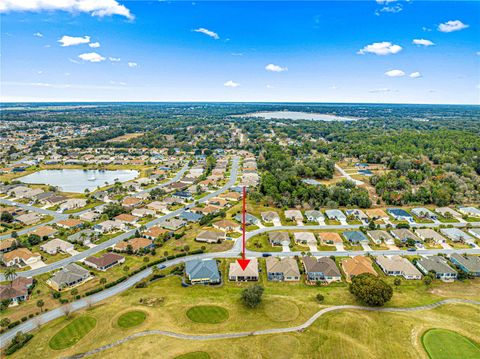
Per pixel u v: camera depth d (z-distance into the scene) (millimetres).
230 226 144500
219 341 73438
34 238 132750
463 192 186125
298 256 120688
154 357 68188
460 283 103562
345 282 103938
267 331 77312
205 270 105125
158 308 87500
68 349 72062
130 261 117750
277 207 174000
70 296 96062
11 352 72250
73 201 182000
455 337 74688
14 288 96062
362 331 76438
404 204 176500
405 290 98688
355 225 149875
